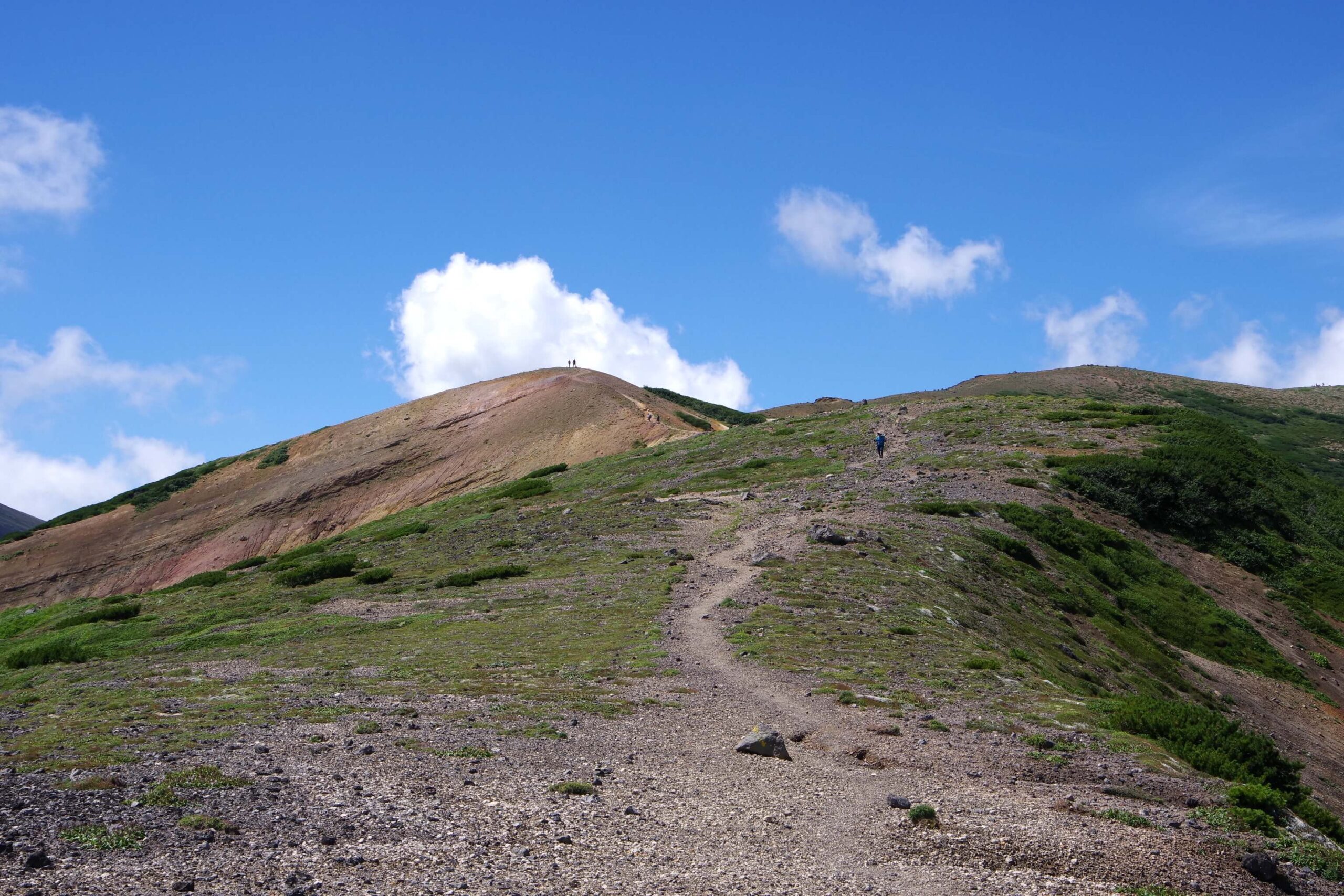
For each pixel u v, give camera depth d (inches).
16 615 2832.2
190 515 4825.3
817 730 675.4
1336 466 4931.1
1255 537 1940.2
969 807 515.5
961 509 1770.4
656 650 941.8
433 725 651.5
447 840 412.8
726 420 5664.4
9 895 303.9
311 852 381.4
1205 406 6432.1
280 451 5354.3
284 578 1814.7
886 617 1088.8
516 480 3395.7
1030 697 793.6
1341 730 1306.6
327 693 774.5
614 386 5403.5
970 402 3444.9
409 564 1818.4
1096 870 435.8
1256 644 1531.7
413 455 4995.1
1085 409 3006.9
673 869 404.8
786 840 456.4
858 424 3174.2
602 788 521.3
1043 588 1449.3
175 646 1219.2
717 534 1769.2
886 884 408.5
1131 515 1957.4
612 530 1868.8
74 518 4940.9
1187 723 695.7
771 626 1048.2
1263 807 535.2
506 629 1098.1
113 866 344.2
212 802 431.8
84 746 539.5
